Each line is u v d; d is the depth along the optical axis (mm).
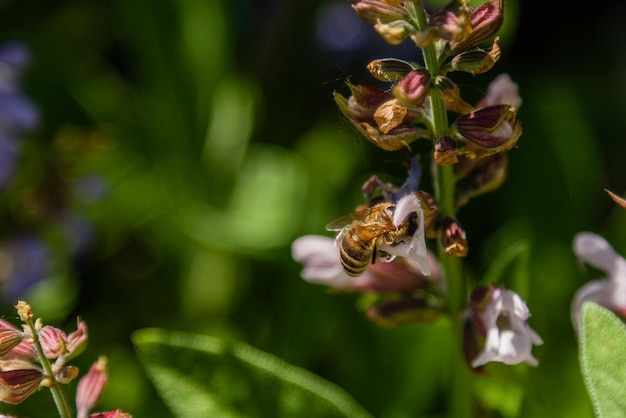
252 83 574
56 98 562
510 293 402
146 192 557
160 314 536
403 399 479
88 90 568
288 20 564
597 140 585
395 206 400
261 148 560
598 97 600
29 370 386
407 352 481
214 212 545
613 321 389
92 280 549
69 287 542
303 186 533
